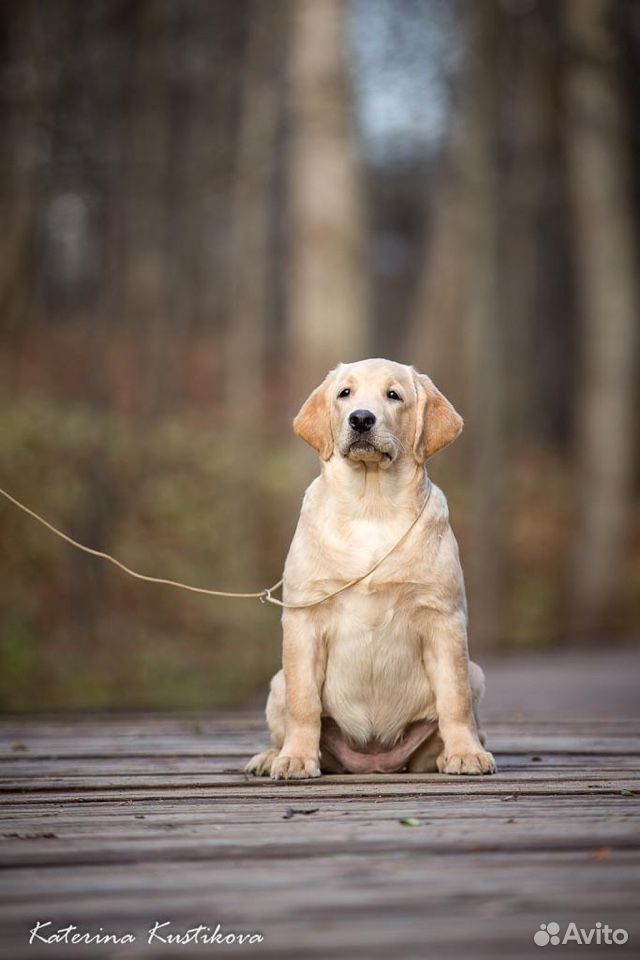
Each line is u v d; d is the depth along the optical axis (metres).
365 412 4.77
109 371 19.45
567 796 4.30
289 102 16.45
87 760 5.57
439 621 4.86
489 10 16.92
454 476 22.45
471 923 2.79
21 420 17.94
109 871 3.25
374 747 5.01
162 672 13.82
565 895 2.99
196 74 20.11
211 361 25.64
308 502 5.01
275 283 27.88
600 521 19.30
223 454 19.55
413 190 26.77
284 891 3.04
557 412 29.67
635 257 20.03
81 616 15.03
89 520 15.80
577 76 17.92
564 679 11.87
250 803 4.22
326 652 4.90
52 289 26.88
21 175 19.02
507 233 23.30
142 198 20.55
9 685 12.44
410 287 30.70
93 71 17.50
